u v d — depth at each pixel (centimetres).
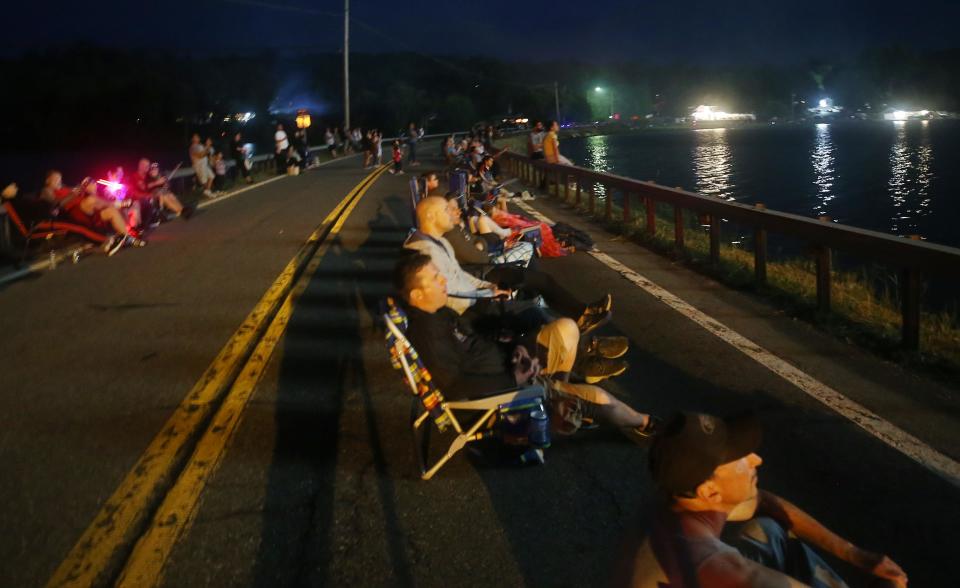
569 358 461
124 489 429
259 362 636
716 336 670
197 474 443
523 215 1553
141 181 1420
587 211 1603
